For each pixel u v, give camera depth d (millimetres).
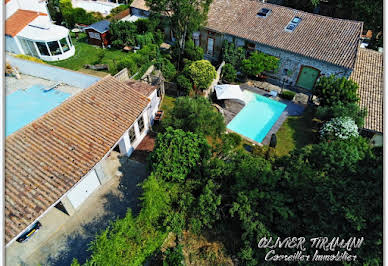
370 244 10633
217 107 25922
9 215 11930
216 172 14414
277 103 27453
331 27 27641
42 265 13805
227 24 31156
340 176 11906
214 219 14438
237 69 32062
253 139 23109
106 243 11828
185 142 14797
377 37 39312
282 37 28469
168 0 27688
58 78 20922
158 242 14141
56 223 15695
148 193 13133
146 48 29375
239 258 14344
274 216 13469
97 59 32562
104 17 40906
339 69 25625
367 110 23047
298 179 13047
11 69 21656
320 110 22922
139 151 20875
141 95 19812
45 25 31344
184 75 27047
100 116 17406
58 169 14102
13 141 14555
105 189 17766
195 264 14234
